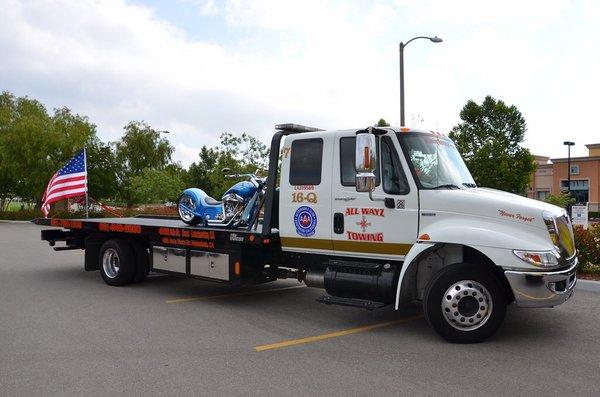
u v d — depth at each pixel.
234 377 5.05
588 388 4.74
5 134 36.69
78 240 11.25
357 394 4.63
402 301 6.29
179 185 35.22
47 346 6.01
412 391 4.69
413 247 6.22
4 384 4.85
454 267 6.07
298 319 7.38
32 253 15.37
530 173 43.25
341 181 6.95
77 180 12.70
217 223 8.92
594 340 6.21
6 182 37.25
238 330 6.77
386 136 6.64
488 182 39.62
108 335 6.48
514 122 42.69
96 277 10.96
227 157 29.86
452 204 6.21
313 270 7.57
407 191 6.46
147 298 8.78
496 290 5.98
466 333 6.04
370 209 6.70
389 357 5.65
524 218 5.90
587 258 10.03
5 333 6.55
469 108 43.34
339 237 6.96
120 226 9.73
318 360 5.56
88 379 4.98
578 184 63.66
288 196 7.46
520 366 5.32
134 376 5.07
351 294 6.81
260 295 9.09
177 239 8.85
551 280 5.70
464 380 4.95
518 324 6.92
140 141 45.59
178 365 5.39
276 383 4.90
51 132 34.84
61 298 8.74
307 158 7.29
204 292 9.34
